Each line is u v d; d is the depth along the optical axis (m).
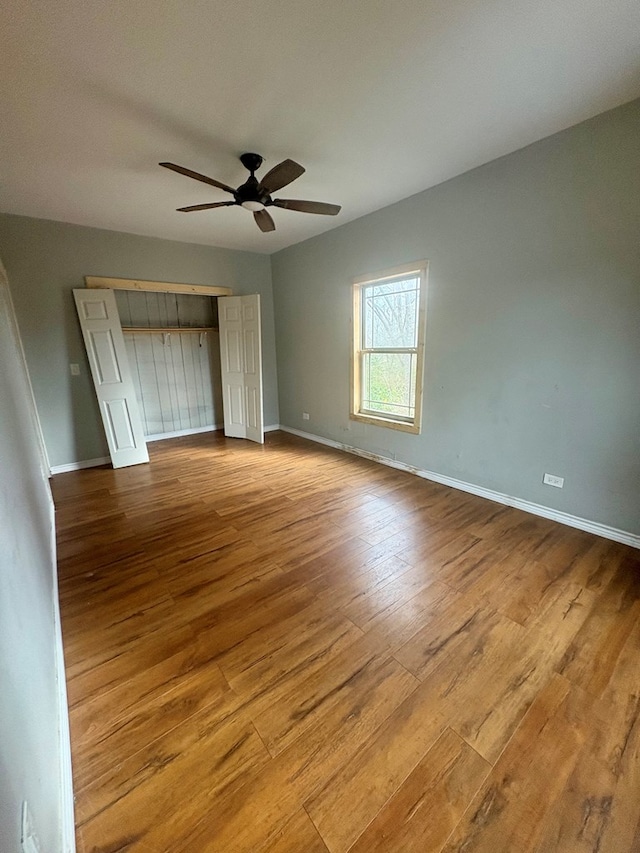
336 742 1.30
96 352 4.04
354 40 1.60
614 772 1.19
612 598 1.97
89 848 1.02
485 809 1.11
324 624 1.84
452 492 3.38
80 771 1.21
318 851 1.02
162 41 1.56
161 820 1.09
